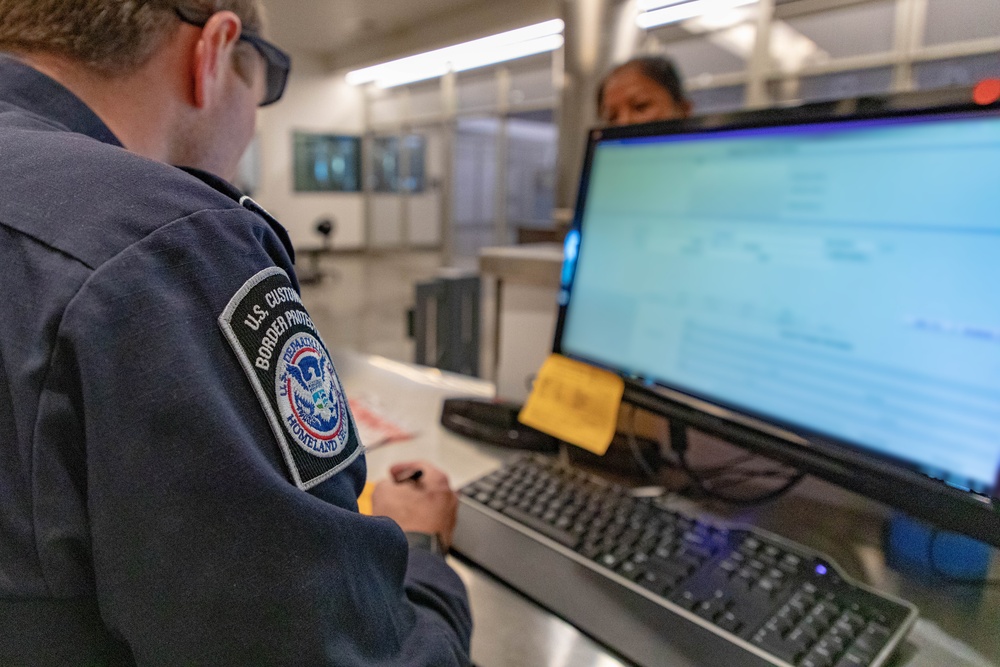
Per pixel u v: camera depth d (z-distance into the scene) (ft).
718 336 2.08
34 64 1.44
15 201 1.17
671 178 2.23
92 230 1.12
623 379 2.36
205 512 1.04
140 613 1.04
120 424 1.02
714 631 1.54
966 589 1.81
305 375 1.28
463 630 1.53
